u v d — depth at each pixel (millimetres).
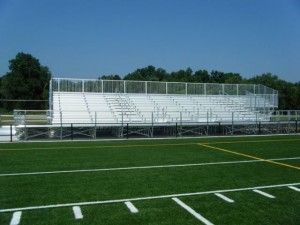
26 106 42312
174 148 15758
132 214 6602
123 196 7812
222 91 29812
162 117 23641
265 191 8344
